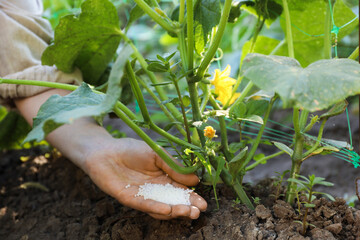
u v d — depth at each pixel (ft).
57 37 2.69
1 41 3.01
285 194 2.76
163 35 5.25
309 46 3.18
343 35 3.00
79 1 4.05
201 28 2.71
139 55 2.80
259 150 4.01
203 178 2.79
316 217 2.55
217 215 2.66
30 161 3.70
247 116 2.64
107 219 2.91
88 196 3.21
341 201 2.61
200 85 2.83
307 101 2.12
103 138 2.76
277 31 4.81
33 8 3.20
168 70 2.44
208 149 2.52
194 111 2.62
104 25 2.61
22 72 2.95
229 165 2.59
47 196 3.32
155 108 4.85
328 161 3.67
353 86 2.14
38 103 2.96
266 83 2.19
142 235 2.71
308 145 2.74
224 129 2.71
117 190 2.60
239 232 2.52
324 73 2.19
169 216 2.53
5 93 2.95
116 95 2.20
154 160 2.67
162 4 4.17
